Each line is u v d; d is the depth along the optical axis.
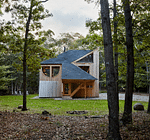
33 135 5.17
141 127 5.54
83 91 20.70
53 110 10.03
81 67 22.34
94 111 9.73
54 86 20.95
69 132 5.49
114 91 4.29
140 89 32.03
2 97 20.41
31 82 33.09
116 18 6.43
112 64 4.35
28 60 10.15
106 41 4.39
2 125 5.92
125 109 6.28
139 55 7.16
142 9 6.36
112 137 4.19
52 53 10.12
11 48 9.22
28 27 9.31
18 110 9.65
